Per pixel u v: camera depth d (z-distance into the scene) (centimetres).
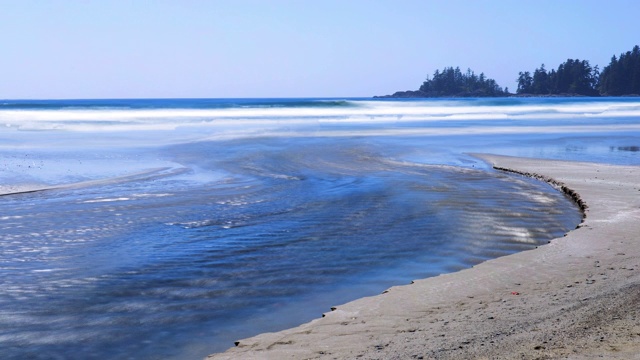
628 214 1258
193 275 904
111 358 613
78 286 850
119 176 1892
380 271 922
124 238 1135
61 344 648
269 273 912
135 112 5056
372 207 1429
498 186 1730
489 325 607
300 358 554
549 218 1303
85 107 6053
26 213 1348
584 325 583
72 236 1148
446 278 831
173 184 1762
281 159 2325
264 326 695
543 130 3909
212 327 694
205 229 1211
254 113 5275
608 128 4141
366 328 629
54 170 1992
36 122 4028
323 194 1608
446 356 519
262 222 1275
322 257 1005
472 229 1202
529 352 510
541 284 777
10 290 830
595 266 855
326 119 4778
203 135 3294
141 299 794
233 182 1806
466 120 4962
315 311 745
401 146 2809
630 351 489
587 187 1630
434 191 1642
